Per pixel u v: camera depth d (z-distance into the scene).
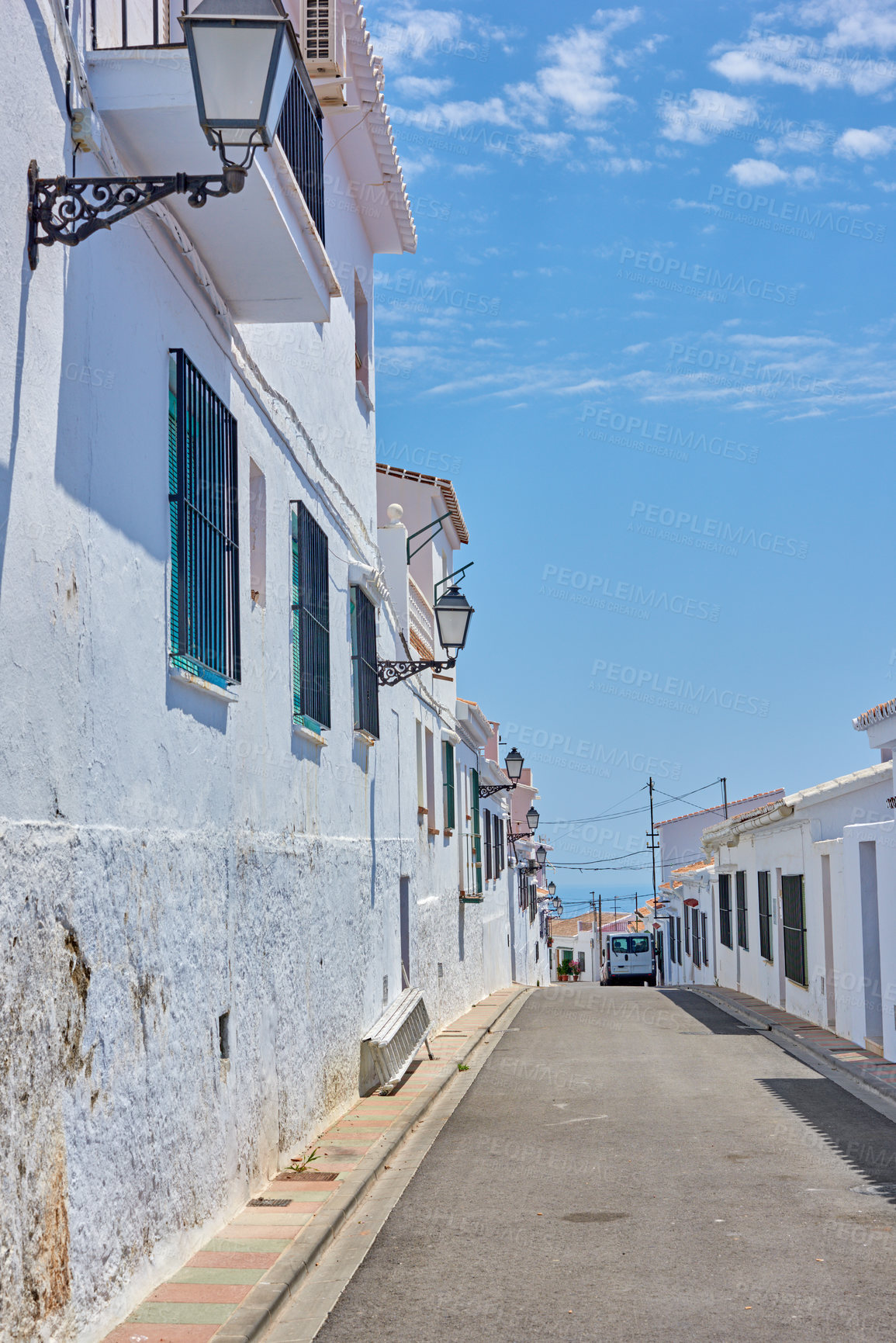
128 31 6.79
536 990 32.75
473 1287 6.27
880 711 12.49
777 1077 13.83
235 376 8.10
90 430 5.41
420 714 18.73
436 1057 15.62
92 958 5.24
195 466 6.92
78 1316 4.96
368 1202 8.16
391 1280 6.41
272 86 4.48
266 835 8.63
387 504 21.70
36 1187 4.58
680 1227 7.38
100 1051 5.30
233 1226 7.20
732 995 26.52
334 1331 5.64
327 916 10.71
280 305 7.98
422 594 20.16
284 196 6.94
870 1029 15.67
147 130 5.89
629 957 48.56
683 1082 13.48
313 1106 9.88
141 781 6.00
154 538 6.29
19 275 4.70
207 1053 6.98
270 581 8.96
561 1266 6.61
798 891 20.28
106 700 5.52
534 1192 8.35
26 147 4.80
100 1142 5.27
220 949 7.32
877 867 14.97
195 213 6.75
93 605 5.39
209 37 4.44
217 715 7.44
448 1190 8.46
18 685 4.58
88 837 5.25
